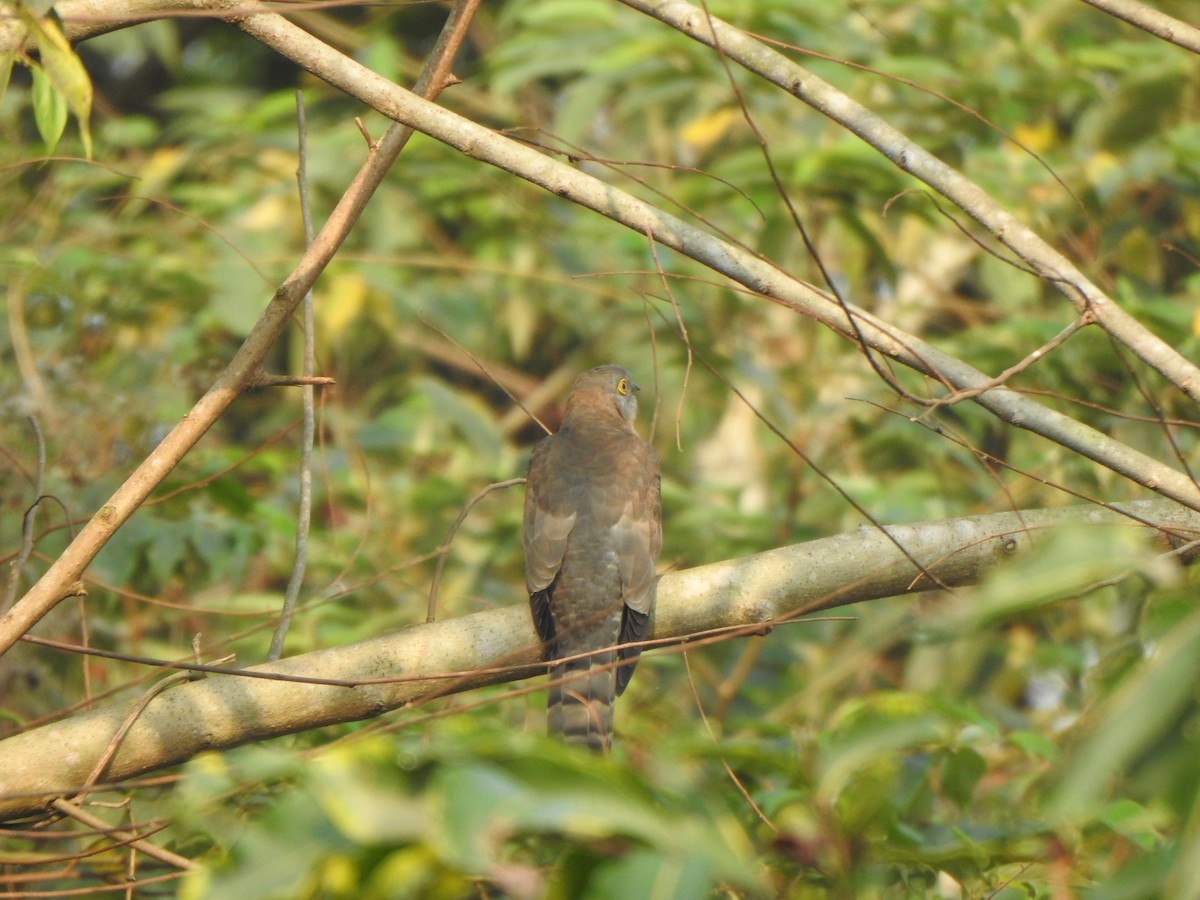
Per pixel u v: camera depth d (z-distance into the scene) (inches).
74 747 275.3
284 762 149.3
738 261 302.7
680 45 567.8
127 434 470.0
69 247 569.9
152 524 431.8
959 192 300.0
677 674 523.2
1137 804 269.0
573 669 368.2
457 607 539.5
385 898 152.3
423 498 580.7
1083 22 633.0
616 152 741.3
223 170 682.2
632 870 147.2
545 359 781.3
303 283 286.2
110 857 332.5
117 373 519.8
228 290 568.4
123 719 279.9
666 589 332.5
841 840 221.8
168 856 266.4
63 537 435.8
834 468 591.2
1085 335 486.0
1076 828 271.4
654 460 423.2
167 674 308.7
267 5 289.4
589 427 444.8
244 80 885.8
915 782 318.3
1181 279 566.3
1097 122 557.3
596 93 585.9
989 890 271.6
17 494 440.1
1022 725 507.2
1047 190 556.7
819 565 326.6
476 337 687.7
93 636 434.6
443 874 161.2
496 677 309.1
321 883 153.9
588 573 385.4
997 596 142.9
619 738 399.2
